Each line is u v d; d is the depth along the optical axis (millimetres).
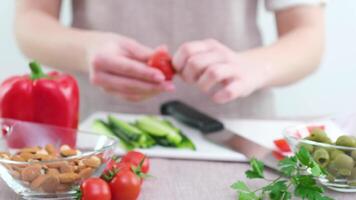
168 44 1193
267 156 840
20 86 887
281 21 1189
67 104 896
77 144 795
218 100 962
